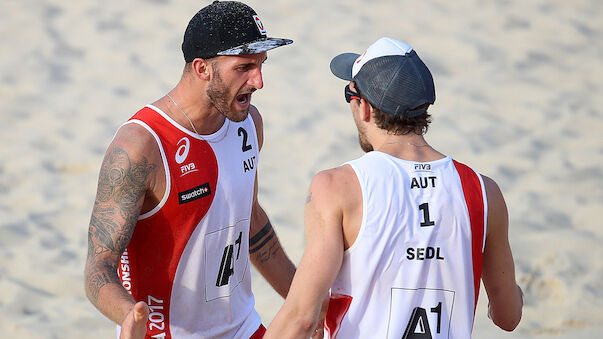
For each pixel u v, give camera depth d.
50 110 28.97
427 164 8.30
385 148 8.41
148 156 9.12
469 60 34.31
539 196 22.09
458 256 8.22
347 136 26.77
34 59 33.88
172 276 9.63
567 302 16.73
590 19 39.44
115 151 9.08
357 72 8.55
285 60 34.22
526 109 29.34
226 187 9.80
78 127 27.55
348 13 40.00
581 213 20.97
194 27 9.23
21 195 22.30
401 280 8.08
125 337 7.72
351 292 8.12
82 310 16.56
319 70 33.09
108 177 9.02
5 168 24.06
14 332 15.63
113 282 8.72
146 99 30.33
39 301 16.86
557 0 42.03
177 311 9.82
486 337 15.38
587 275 17.70
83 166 24.41
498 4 41.59
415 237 8.06
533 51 35.38
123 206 9.02
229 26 9.10
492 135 26.91
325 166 24.27
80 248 19.31
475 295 8.47
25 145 25.81
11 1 41.38
